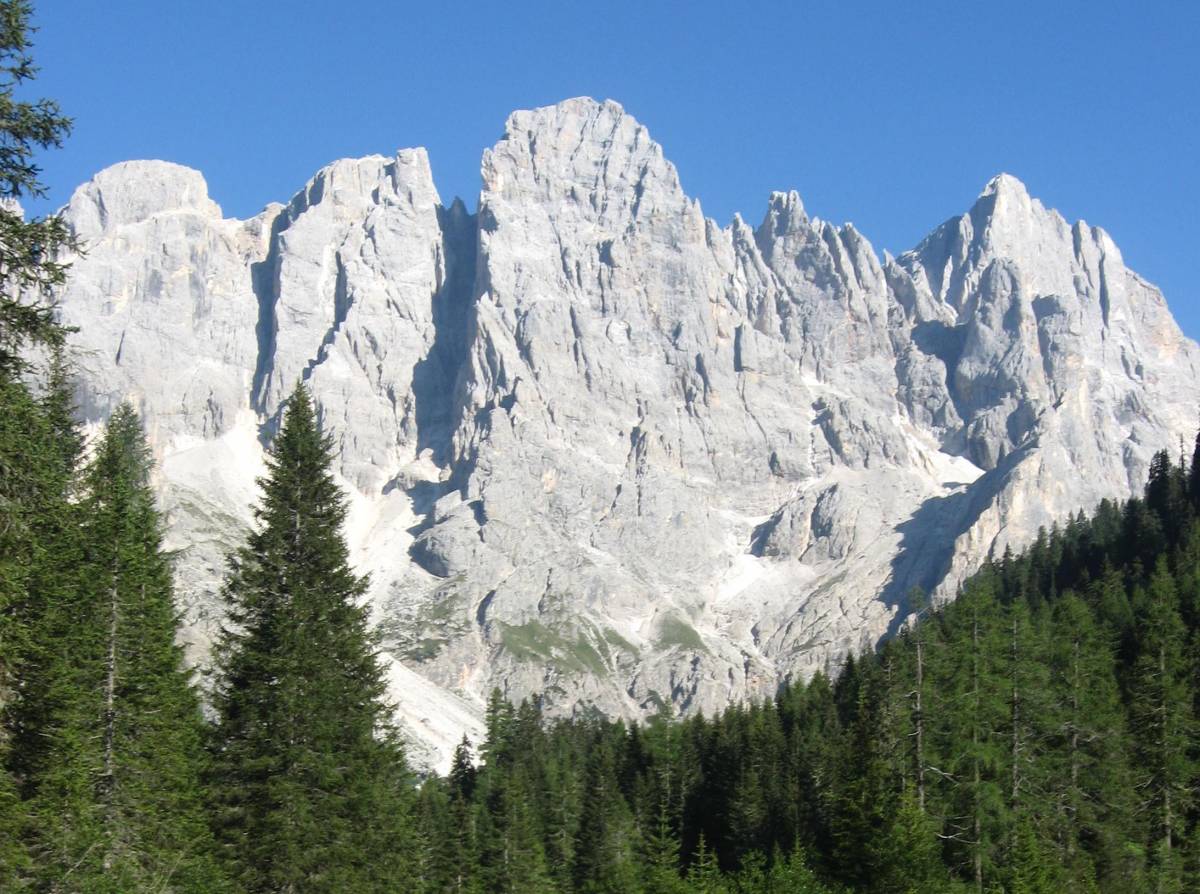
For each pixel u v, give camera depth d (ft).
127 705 184.03
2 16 119.85
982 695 250.78
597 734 595.47
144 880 163.43
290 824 179.73
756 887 241.76
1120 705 303.07
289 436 203.31
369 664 197.47
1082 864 250.78
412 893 215.31
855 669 489.67
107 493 195.21
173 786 185.57
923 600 456.86
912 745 247.91
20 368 125.18
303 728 185.37
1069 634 306.96
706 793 410.52
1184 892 263.90
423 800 371.76
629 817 408.26
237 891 175.73
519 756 506.89
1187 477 630.74
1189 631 349.41
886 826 230.27
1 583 128.88
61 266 123.65
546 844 415.44
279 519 197.57
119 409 297.53
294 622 189.47
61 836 151.53
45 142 122.42
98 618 185.06
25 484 126.72
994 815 239.71
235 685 192.03
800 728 446.60
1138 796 280.10
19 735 153.48
